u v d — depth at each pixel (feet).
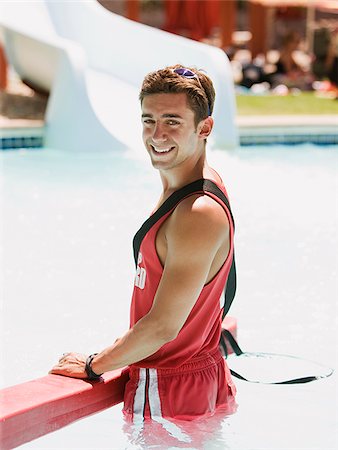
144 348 11.62
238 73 65.00
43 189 32.78
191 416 12.19
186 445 11.90
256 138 42.91
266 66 66.59
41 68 45.06
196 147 11.75
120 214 29.19
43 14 48.88
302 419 13.30
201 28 74.54
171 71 11.68
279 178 35.47
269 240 26.25
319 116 46.01
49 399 11.62
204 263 11.36
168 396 12.10
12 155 40.11
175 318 11.43
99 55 48.80
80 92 40.14
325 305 20.54
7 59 54.34
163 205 11.75
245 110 48.65
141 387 12.22
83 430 12.41
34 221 28.19
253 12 69.36
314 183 34.60
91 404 12.21
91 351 17.52
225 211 11.62
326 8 70.08
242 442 12.22
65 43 41.63
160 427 12.04
